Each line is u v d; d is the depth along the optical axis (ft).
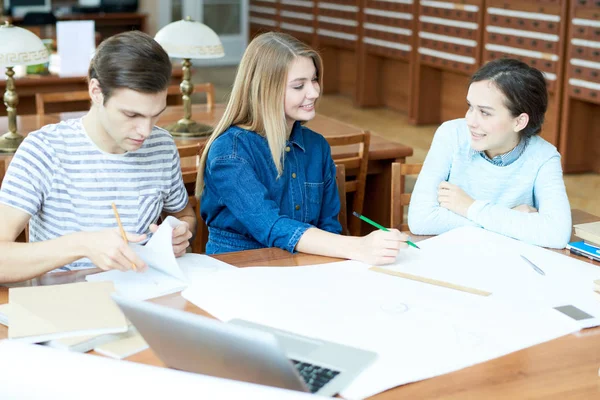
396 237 5.81
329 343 4.45
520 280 5.59
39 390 3.56
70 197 5.98
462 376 4.22
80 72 15.51
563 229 6.57
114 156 6.03
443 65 22.62
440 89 24.20
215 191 6.80
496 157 7.16
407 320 4.83
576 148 18.84
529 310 5.07
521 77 6.65
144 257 5.56
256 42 6.58
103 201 6.05
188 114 11.60
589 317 4.92
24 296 4.89
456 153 7.26
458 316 4.92
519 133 7.00
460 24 21.59
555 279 5.64
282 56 6.45
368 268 5.72
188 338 3.78
